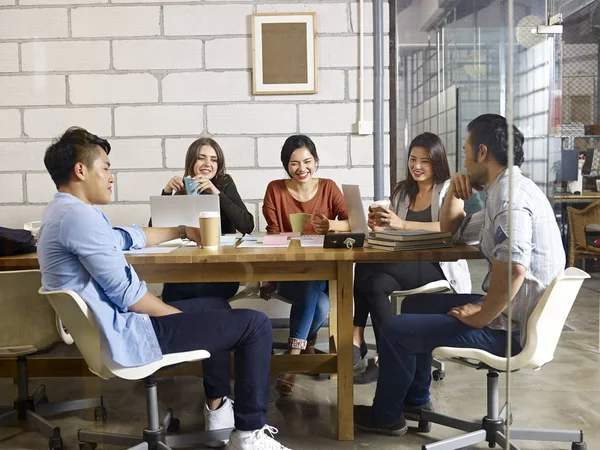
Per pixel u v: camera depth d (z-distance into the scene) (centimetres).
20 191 345
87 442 209
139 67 351
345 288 218
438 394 209
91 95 350
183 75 355
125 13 347
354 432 223
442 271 203
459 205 199
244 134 360
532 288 178
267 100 360
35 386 224
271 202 308
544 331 180
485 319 187
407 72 214
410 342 207
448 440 193
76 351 223
